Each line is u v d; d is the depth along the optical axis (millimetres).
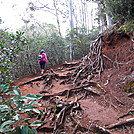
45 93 5070
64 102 3744
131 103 3299
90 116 3143
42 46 9266
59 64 10406
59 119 3084
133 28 5160
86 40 10742
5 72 3070
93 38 11016
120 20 5938
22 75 8352
